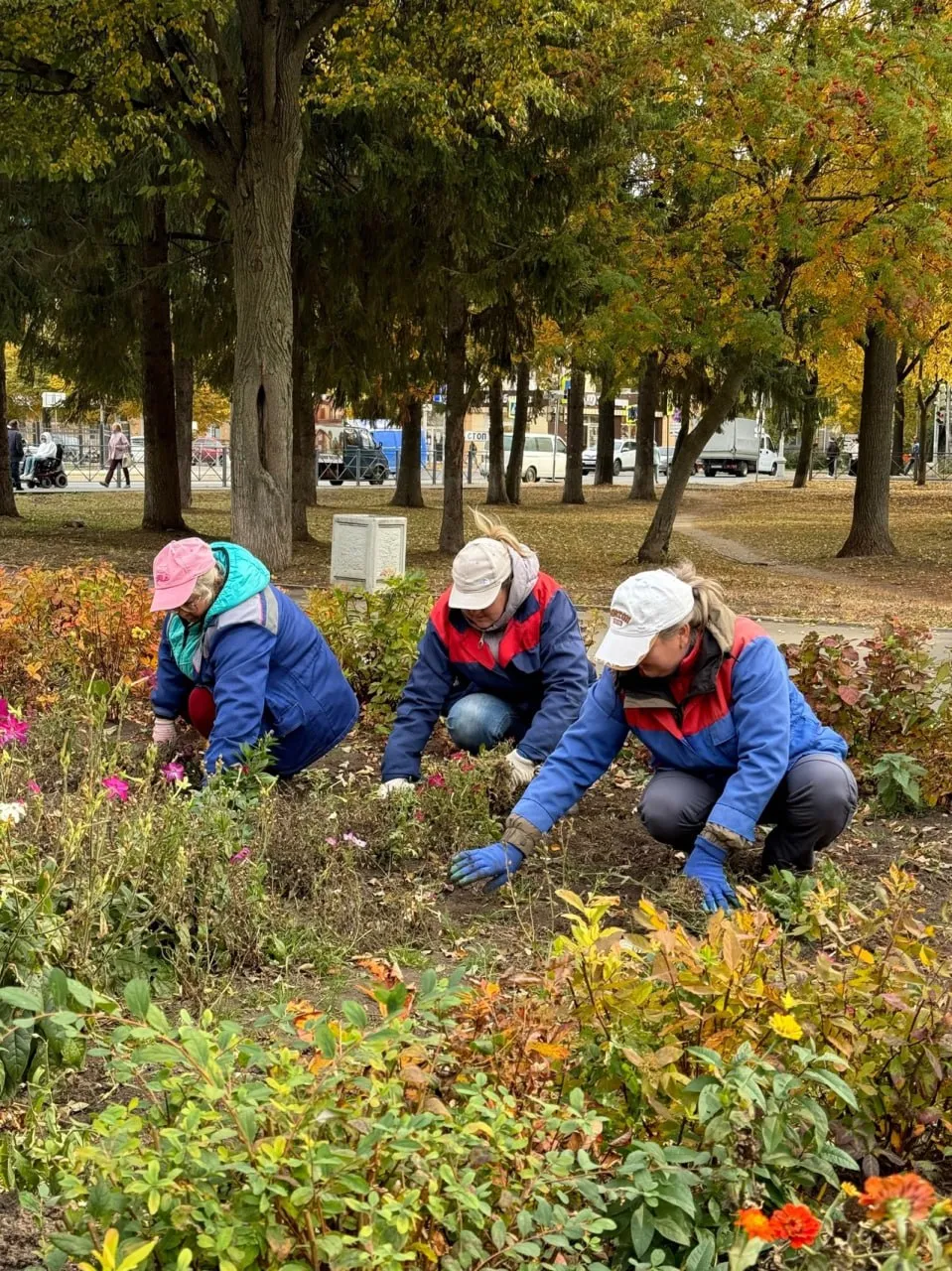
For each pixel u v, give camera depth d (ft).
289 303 49.73
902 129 47.24
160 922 12.80
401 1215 6.49
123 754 17.21
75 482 142.72
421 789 17.17
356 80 49.67
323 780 17.61
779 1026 7.69
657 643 13.65
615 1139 8.00
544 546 72.90
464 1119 7.29
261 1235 6.55
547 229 61.72
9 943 10.33
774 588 54.03
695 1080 7.74
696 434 61.82
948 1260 6.29
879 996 8.66
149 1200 6.32
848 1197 7.95
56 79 46.52
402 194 57.26
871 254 50.90
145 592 25.05
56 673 23.25
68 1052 9.73
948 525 89.35
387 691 23.27
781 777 14.20
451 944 13.67
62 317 64.49
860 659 21.36
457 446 65.62
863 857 16.98
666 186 60.64
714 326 54.13
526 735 17.60
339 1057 7.22
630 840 17.39
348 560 42.34
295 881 14.60
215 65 46.93
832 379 102.99
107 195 56.70
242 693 16.63
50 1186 8.29
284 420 50.39
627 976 8.62
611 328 54.44
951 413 206.18
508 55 46.50
